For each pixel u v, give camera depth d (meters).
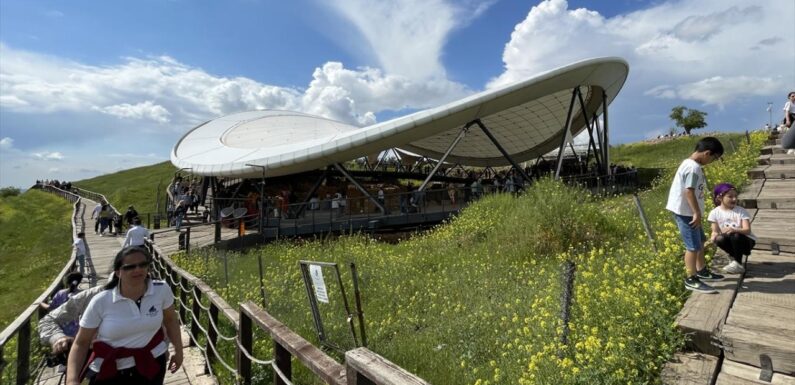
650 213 9.37
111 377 2.80
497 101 19.61
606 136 26.30
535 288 6.07
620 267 5.68
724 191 4.24
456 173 42.97
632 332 3.28
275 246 14.66
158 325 2.99
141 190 43.06
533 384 3.26
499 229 10.52
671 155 32.50
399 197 16.75
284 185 28.59
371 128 18.98
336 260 10.82
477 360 4.49
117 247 17.94
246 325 4.06
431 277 8.35
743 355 2.81
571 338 3.67
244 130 31.36
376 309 6.84
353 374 2.11
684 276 4.12
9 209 37.47
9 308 11.74
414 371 4.42
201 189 29.19
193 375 5.12
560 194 9.88
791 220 5.77
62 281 7.33
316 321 5.18
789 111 13.04
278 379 3.17
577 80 21.47
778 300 3.46
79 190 46.47
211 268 11.25
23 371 4.16
